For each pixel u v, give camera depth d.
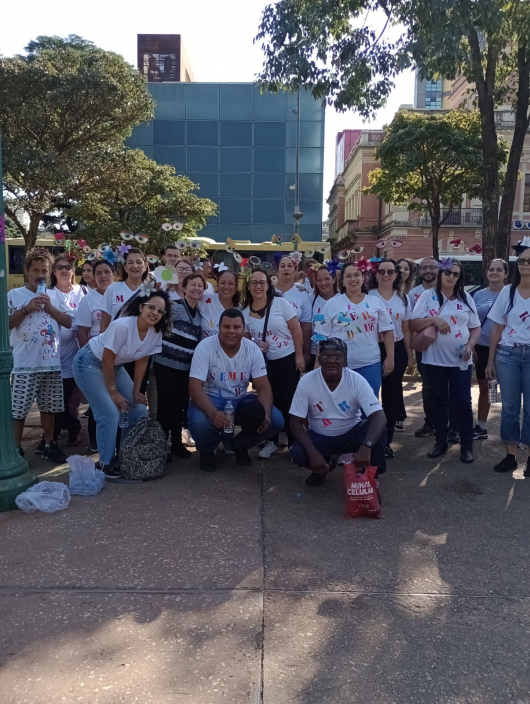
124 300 5.32
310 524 3.85
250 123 30.89
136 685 2.29
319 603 2.89
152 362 5.28
